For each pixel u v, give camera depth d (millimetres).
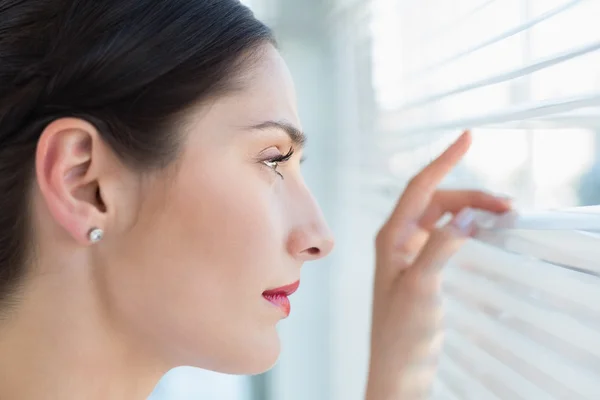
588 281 508
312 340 1267
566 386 550
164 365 551
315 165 1203
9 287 496
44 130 456
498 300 645
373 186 1000
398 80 902
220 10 514
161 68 475
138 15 477
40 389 507
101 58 464
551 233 520
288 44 1188
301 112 1194
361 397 1081
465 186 784
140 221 490
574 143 635
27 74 468
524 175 681
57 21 474
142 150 475
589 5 550
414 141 861
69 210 466
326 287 1253
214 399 1356
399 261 701
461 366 724
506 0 657
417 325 671
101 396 523
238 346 523
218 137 499
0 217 481
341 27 1088
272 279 528
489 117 615
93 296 504
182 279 500
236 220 503
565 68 581
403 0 875
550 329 571
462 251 729
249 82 511
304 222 548
